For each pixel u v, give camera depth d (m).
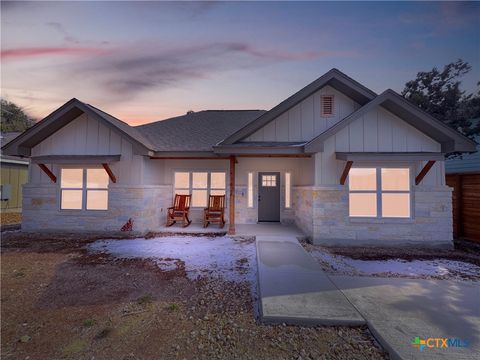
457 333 2.61
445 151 6.68
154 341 2.61
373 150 6.96
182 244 6.81
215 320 3.03
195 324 2.94
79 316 3.14
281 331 2.77
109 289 3.98
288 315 2.95
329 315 2.96
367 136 6.99
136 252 6.05
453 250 6.55
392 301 3.40
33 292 3.87
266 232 8.12
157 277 4.48
